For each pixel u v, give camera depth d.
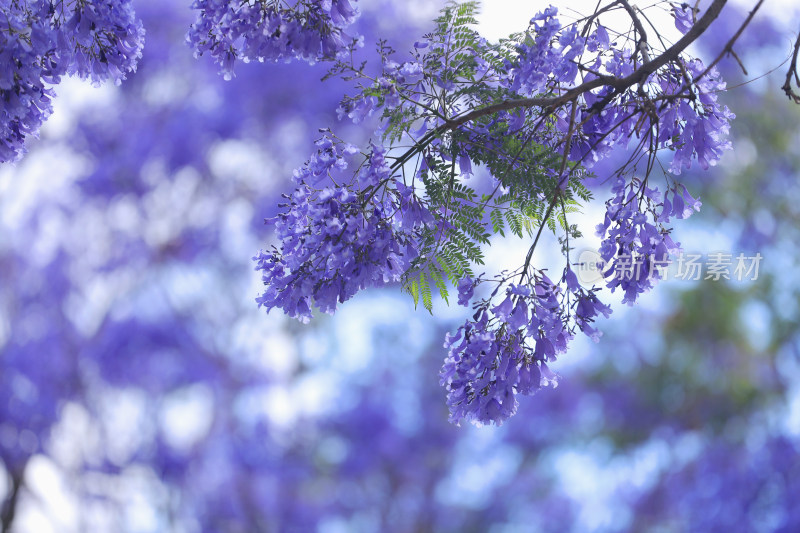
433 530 14.29
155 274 12.95
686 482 13.22
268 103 12.67
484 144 2.07
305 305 1.97
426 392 14.18
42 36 2.00
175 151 12.71
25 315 12.54
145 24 12.64
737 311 12.54
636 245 1.95
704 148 1.97
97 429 12.64
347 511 14.04
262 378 13.50
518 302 1.90
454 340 1.97
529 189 2.03
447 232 2.03
